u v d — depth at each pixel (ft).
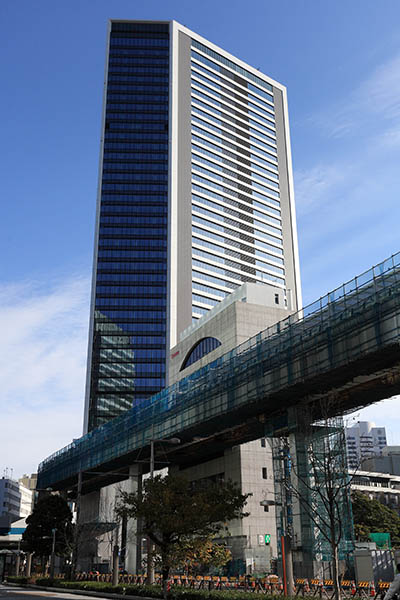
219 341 246.27
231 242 515.50
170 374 286.87
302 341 143.84
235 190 536.83
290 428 154.51
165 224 500.33
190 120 533.14
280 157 588.50
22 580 200.95
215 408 178.29
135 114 534.78
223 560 111.55
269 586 120.37
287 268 544.21
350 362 127.34
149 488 112.27
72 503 415.44
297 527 145.07
